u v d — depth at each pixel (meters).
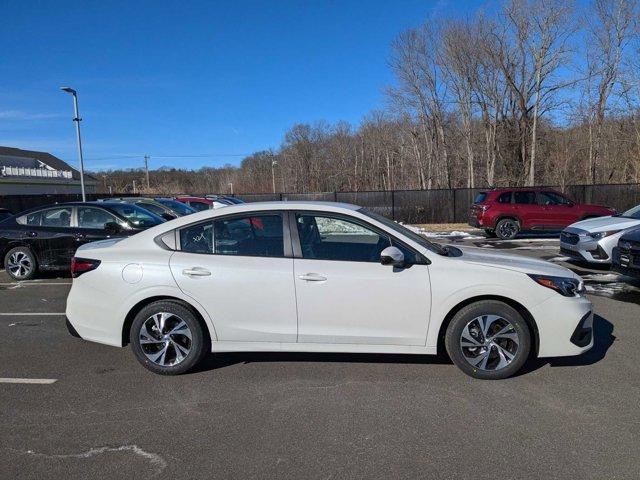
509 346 4.12
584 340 4.16
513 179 31.06
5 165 55.06
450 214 23.47
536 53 28.28
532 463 2.91
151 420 3.52
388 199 23.89
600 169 29.58
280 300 4.16
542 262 4.46
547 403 3.70
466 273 4.07
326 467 2.90
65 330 5.93
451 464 2.91
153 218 9.57
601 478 2.76
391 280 4.09
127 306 4.31
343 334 4.16
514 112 30.47
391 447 3.11
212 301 4.21
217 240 4.33
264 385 4.11
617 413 3.53
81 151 23.19
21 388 4.13
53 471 2.90
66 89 22.12
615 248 7.66
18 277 9.23
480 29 30.42
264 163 82.06
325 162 68.44
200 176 94.38
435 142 36.84
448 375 4.26
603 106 28.33
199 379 4.26
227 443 3.19
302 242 4.26
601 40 27.41
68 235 9.02
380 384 4.09
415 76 35.28
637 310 6.46
